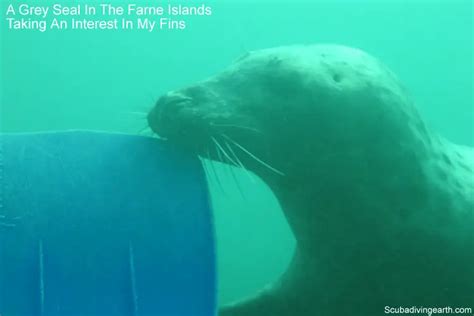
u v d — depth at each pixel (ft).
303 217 2.80
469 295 2.78
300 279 3.01
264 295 3.13
